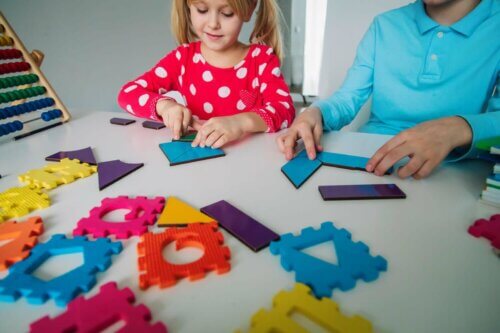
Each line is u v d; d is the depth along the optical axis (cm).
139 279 28
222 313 25
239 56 96
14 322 25
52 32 164
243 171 49
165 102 76
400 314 25
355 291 27
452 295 26
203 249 32
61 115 79
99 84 179
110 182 47
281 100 83
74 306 26
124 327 24
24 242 34
